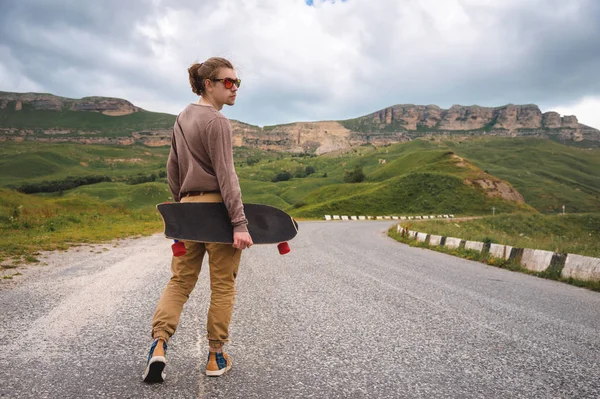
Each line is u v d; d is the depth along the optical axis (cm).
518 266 949
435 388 242
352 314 434
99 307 427
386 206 8550
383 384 246
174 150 260
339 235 2019
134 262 807
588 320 450
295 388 234
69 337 320
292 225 259
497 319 434
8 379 232
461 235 1652
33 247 980
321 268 805
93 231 1602
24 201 2530
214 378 244
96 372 246
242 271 737
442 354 309
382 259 1027
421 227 2330
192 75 254
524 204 9050
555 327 408
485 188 9156
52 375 240
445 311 464
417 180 9275
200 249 248
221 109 258
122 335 328
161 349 228
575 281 761
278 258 955
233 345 315
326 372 263
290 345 320
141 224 2227
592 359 309
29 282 566
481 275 824
